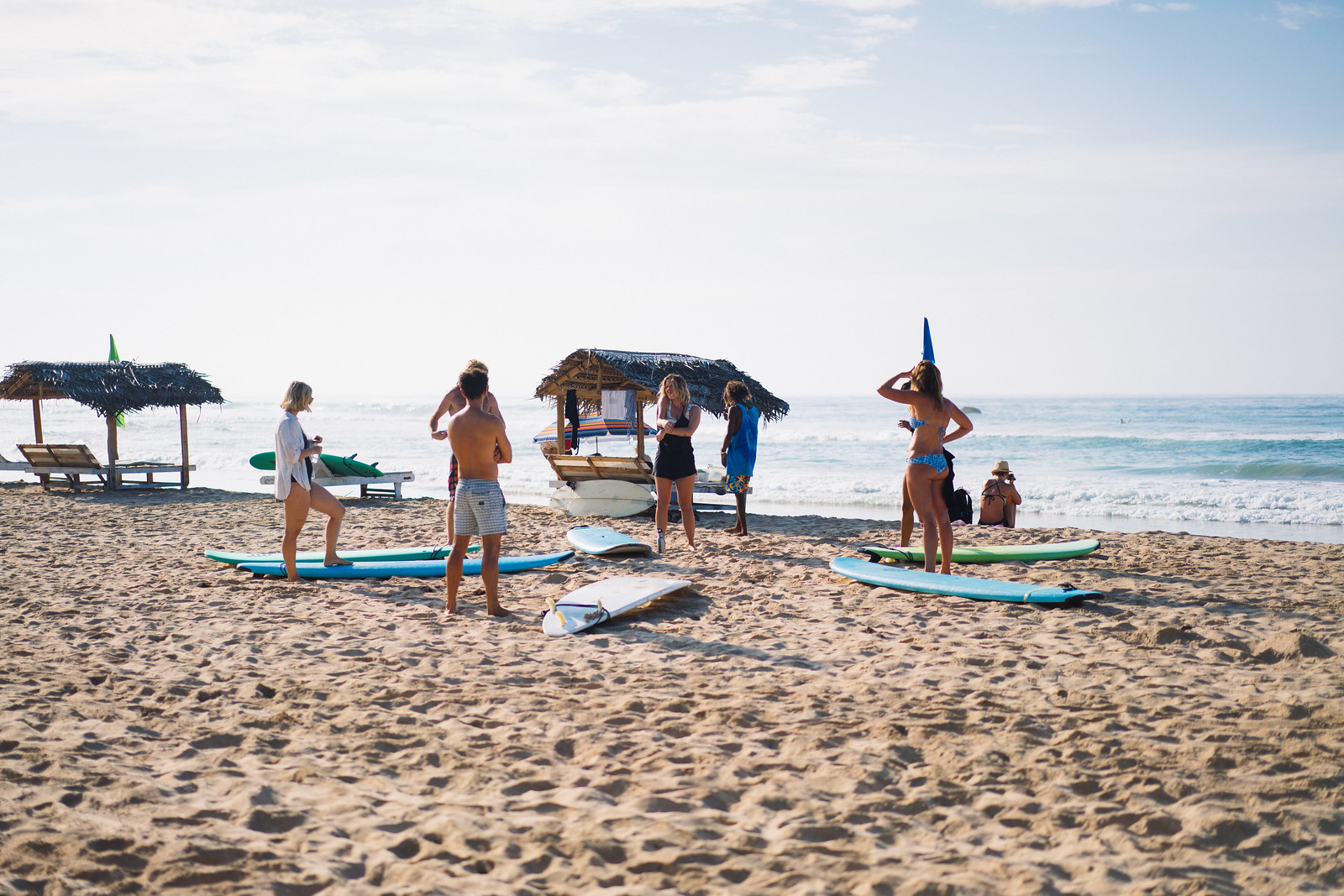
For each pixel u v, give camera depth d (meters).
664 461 9.35
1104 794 3.34
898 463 32.09
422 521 12.46
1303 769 3.50
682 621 6.31
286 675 4.96
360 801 3.30
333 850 2.91
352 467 16.05
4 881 2.63
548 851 2.90
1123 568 8.27
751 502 19.95
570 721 4.20
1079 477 26.41
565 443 16.25
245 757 3.77
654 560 8.84
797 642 5.71
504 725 4.17
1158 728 4.00
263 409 89.19
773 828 3.10
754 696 4.57
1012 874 2.72
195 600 7.00
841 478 24.95
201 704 4.47
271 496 15.99
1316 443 35.88
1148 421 60.09
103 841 2.90
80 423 62.03
